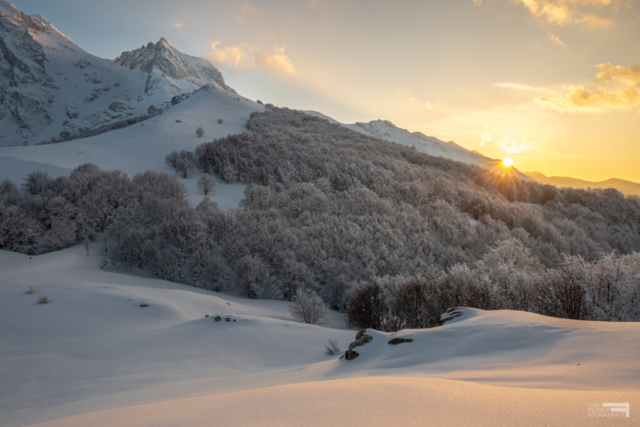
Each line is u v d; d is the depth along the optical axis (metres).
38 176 55.47
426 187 70.31
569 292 16.86
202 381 8.67
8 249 42.91
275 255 42.75
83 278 35.62
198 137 100.75
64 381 11.81
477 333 6.28
